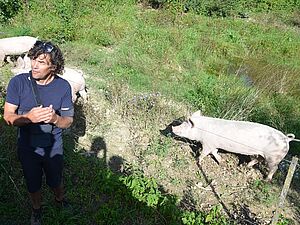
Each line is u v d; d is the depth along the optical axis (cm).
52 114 179
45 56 180
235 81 512
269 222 279
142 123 373
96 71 477
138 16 697
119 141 346
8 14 596
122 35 595
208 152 325
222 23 732
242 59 602
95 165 301
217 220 265
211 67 562
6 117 185
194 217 258
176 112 400
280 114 443
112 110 391
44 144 202
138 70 494
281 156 308
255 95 445
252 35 707
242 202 296
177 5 747
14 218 242
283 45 666
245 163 338
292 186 323
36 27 565
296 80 551
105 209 252
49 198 258
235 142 313
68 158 300
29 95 189
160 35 611
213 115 401
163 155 332
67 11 615
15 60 475
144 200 263
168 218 259
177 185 304
